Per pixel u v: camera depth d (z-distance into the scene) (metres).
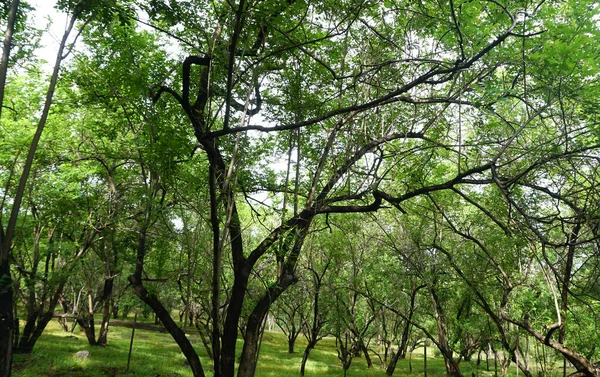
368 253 18.09
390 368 19.75
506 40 6.91
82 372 13.39
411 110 9.73
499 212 10.12
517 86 7.16
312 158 10.78
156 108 9.52
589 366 8.30
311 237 15.74
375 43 9.08
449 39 6.89
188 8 6.99
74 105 11.32
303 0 6.62
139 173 13.07
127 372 13.59
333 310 16.75
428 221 13.95
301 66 9.16
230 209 7.68
